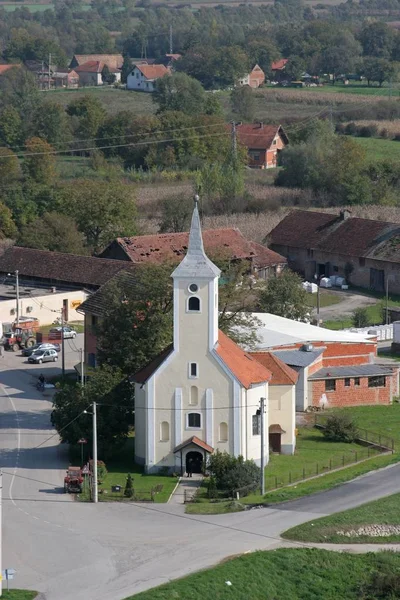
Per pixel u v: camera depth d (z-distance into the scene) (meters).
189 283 137.25
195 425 139.25
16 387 179.62
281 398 147.12
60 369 190.25
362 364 174.88
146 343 153.50
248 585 109.25
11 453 148.38
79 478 133.75
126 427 145.00
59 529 121.69
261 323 170.38
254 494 133.12
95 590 106.62
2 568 110.75
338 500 130.75
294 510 127.44
